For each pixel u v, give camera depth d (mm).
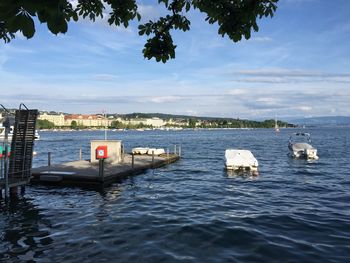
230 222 12289
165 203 15594
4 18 1990
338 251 9297
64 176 19969
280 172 27609
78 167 23938
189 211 14031
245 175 25594
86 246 9867
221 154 47031
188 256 8992
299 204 15484
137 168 24656
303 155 39969
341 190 19234
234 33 4898
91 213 13781
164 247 9711
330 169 29594
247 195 17688
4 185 15633
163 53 5262
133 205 15156
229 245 9859
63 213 13812
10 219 12953
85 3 5266
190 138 111875
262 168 30562
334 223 12164
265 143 77750
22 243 10195
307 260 8672
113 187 19703
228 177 24453
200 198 16797
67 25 2129
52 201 16016
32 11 1970
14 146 17031
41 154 48188
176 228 11547
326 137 107000
